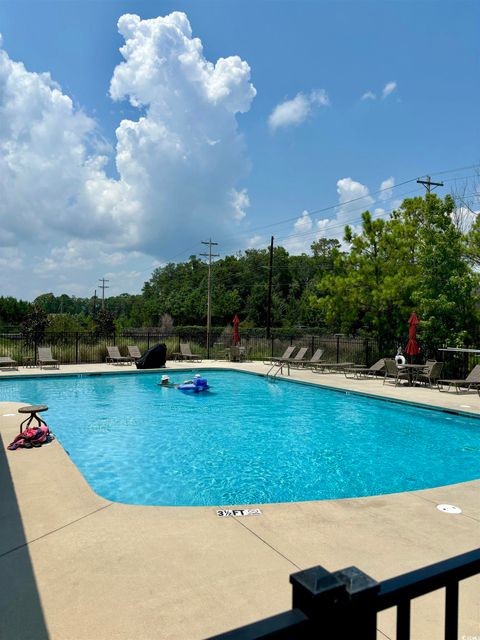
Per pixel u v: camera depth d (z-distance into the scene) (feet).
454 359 53.06
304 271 251.39
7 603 9.96
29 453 22.56
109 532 13.74
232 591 10.42
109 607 9.78
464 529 14.28
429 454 27.02
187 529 14.01
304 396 47.03
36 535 13.53
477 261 61.87
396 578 3.77
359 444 29.17
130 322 249.14
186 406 41.73
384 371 60.64
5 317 181.37
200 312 239.30
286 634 3.01
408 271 59.62
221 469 24.02
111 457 26.12
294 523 14.60
